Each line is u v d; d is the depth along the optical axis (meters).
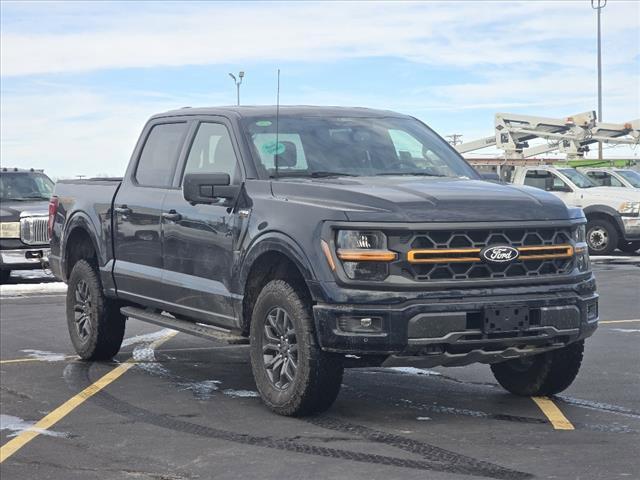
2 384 8.69
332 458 6.09
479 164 32.81
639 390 8.09
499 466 5.84
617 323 12.09
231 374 9.07
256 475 5.77
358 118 8.59
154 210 8.73
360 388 8.26
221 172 8.17
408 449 6.27
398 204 6.71
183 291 8.28
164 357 10.02
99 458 6.24
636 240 23.14
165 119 9.22
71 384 8.66
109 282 9.39
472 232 6.75
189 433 6.81
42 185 19.25
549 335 6.88
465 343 6.63
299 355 6.93
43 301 14.98
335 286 6.68
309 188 7.24
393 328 6.54
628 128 32.59
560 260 7.05
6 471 6.00
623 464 5.86
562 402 7.66
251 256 7.39
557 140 33.78
